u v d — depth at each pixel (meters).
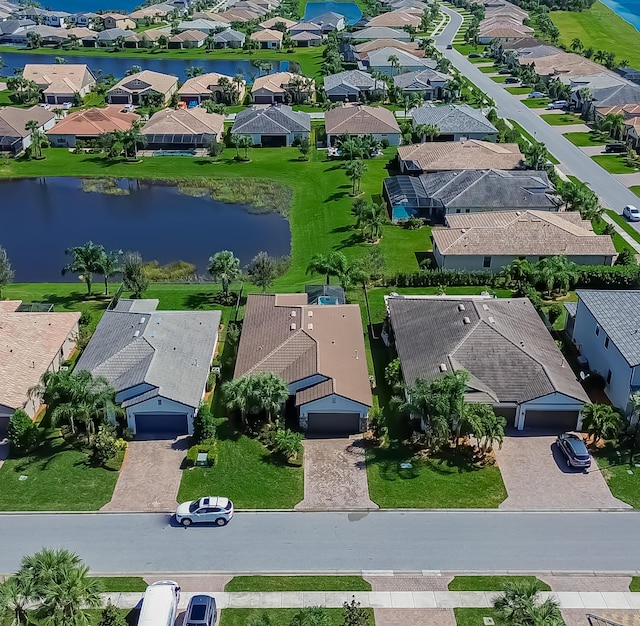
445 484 52.00
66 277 86.44
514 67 185.00
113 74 192.50
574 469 53.41
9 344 62.22
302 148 126.62
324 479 52.56
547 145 129.88
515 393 57.53
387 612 42.00
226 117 148.12
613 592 43.62
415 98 150.75
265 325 66.50
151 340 61.91
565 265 80.00
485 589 43.66
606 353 61.81
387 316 70.94
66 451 55.22
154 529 48.22
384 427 56.34
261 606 42.38
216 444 55.44
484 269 85.69
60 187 115.69
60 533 47.88
